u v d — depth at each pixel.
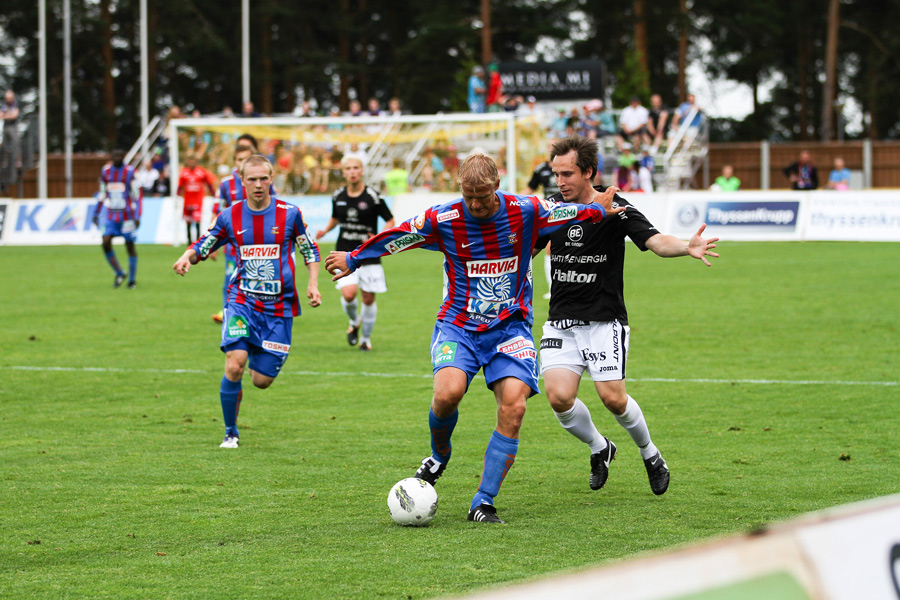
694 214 68.25
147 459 16.91
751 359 26.88
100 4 129.25
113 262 45.84
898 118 137.12
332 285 47.25
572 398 14.34
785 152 101.75
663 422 19.72
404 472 16.05
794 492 14.43
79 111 129.12
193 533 12.63
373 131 72.38
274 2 130.88
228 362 17.92
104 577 10.90
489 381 13.66
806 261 52.97
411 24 143.25
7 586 10.63
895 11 133.62
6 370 25.88
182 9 127.94
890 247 59.38
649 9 123.81
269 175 18.23
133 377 24.98
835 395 22.11
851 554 4.44
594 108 83.31
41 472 15.98
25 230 74.25
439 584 10.51
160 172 80.62
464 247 13.39
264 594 10.28
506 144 72.94
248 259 18.31
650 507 13.80
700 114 91.75
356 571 10.98
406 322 35.00
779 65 145.00
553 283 14.61
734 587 4.10
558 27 130.50
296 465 16.52
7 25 131.38
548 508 13.85
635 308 37.62
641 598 3.92
